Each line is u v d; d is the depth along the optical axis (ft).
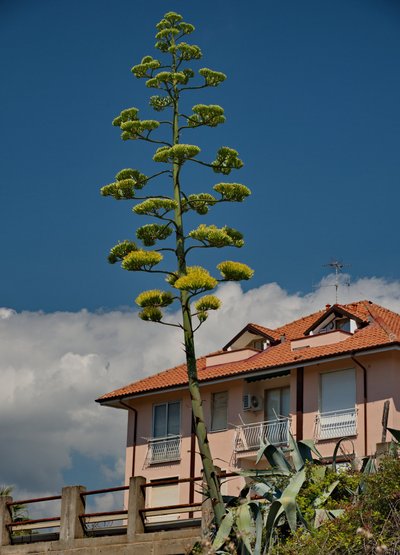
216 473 74.33
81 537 90.02
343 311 151.23
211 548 68.28
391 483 64.80
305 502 70.23
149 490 159.74
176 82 85.05
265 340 162.61
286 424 147.74
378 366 140.56
